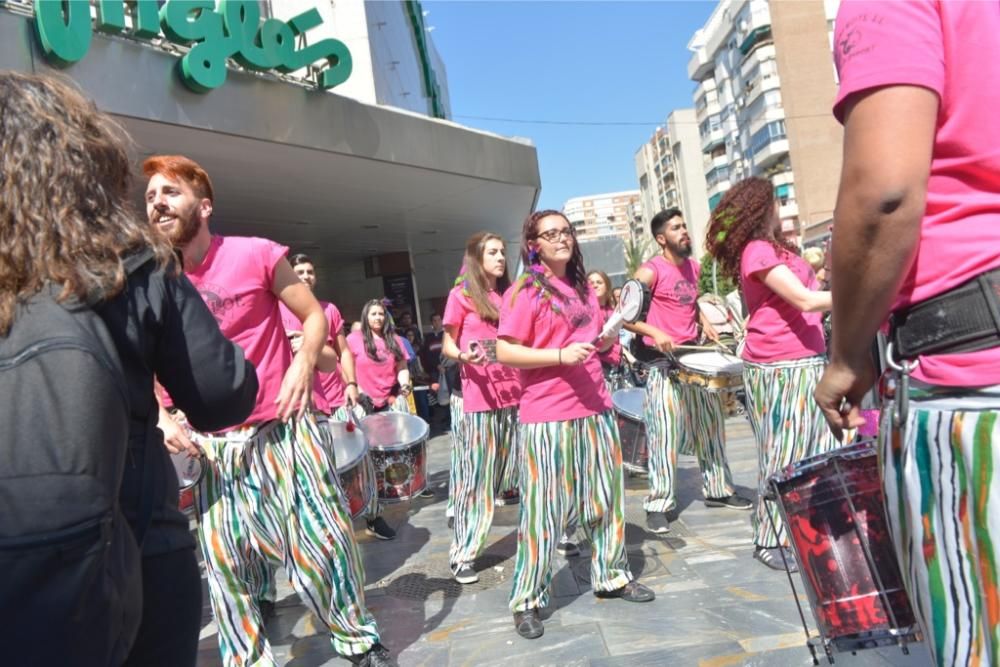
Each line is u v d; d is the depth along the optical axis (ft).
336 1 36.32
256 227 39.65
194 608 4.71
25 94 4.25
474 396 13.51
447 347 14.25
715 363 14.20
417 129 31.07
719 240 11.86
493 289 14.56
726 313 23.98
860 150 3.77
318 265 58.34
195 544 4.87
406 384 22.49
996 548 3.61
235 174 28.50
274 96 24.85
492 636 10.61
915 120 3.69
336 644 9.09
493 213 47.34
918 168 3.66
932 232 3.89
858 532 5.41
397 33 51.62
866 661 8.07
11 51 17.98
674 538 14.15
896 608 5.34
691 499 17.01
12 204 3.99
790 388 11.44
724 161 243.81
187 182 8.34
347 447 11.77
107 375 3.87
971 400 3.74
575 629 10.53
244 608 8.80
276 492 8.71
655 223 15.72
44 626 3.53
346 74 26.76
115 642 3.85
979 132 3.78
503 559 14.14
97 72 19.69
